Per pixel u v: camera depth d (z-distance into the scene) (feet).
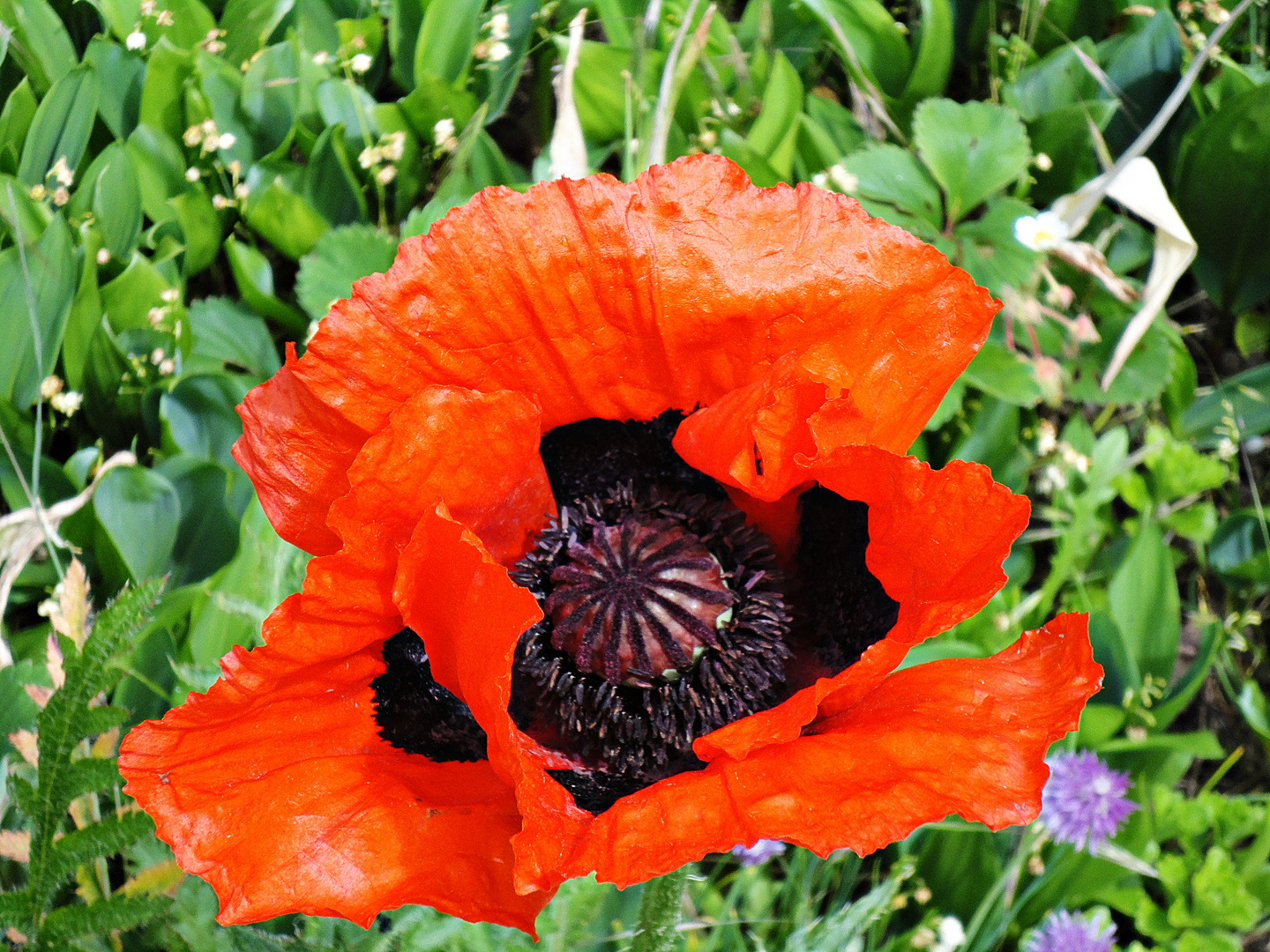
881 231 0.94
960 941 1.25
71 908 1.06
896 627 0.90
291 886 0.86
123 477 1.22
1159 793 1.32
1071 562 1.38
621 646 0.97
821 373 0.95
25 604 1.33
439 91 1.40
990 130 1.38
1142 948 1.36
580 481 1.00
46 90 1.38
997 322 1.38
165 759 0.87
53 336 1.28
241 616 1.19
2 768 1.16
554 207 0.92
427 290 0.91
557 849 0.83
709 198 0.93
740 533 1.00
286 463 0.93
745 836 0.83
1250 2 1.34
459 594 0.87
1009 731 0.86
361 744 0.91
